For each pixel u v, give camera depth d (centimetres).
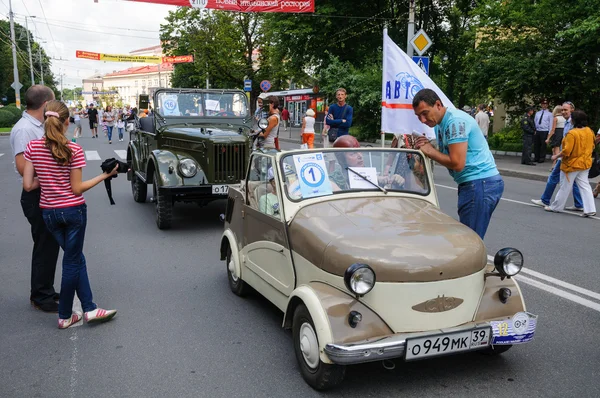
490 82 1919
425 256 316
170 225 787
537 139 1616
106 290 527
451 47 2834
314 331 322
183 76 5169
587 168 872
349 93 2577
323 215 369
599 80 1655
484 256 341
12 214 907
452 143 405
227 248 529
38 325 443
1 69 5944
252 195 455
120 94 14100
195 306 483
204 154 767
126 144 2412
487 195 421
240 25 4112
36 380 350
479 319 329
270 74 4206
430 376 351
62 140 399
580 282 542
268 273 420
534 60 1719
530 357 378
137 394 331
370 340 299
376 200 396
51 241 468
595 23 1448
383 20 2711
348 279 295
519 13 1806
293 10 1577
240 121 945
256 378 350
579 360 373
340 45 2900
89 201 1028
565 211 929
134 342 408
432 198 421
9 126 3622
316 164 404
